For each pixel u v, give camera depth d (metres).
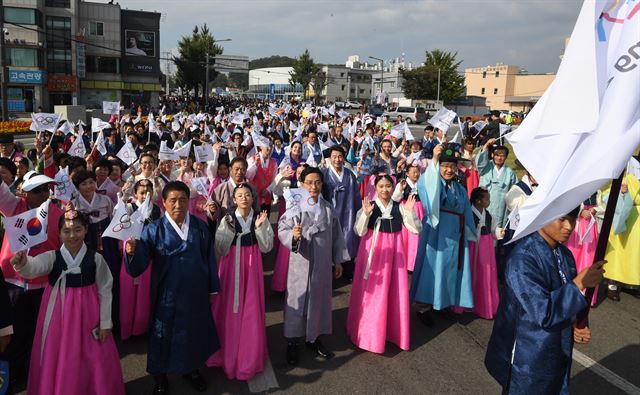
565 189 2.43
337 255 4.88
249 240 4.34
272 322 5.62
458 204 5.51
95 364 3.62
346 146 12.62
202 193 5.80
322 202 4.75
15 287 4.25
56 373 3.50
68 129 11.23
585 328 2.88
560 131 2.54
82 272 3.60
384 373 4.53
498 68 75.31
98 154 9.27
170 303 3.88
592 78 2.48
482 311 5.86
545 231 2.96
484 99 64.75
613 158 2.38
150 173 5.86
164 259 3.87
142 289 5.00
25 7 41.03
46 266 3.52
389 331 5.02
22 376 4.26
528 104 72.88
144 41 50.47
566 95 2.56
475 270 5.86
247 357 4.26
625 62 2.54
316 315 4.66
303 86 79.94
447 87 60.09
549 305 2.67
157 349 3.92
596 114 2.44
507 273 2.91
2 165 5.41
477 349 5.07
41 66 42.66
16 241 3.35
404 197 5.99
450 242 5.50
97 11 47.62
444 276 5.48
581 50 2.54
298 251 4.56
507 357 3.08
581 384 4.42
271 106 26.55
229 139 12.38
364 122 20.14
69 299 3.54
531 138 2.75
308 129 16.08
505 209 7.62
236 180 5.95
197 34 60.34
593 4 2.55
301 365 4.63
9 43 40.66
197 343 3.99
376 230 4.87
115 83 49.22
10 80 41.16
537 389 2.87
